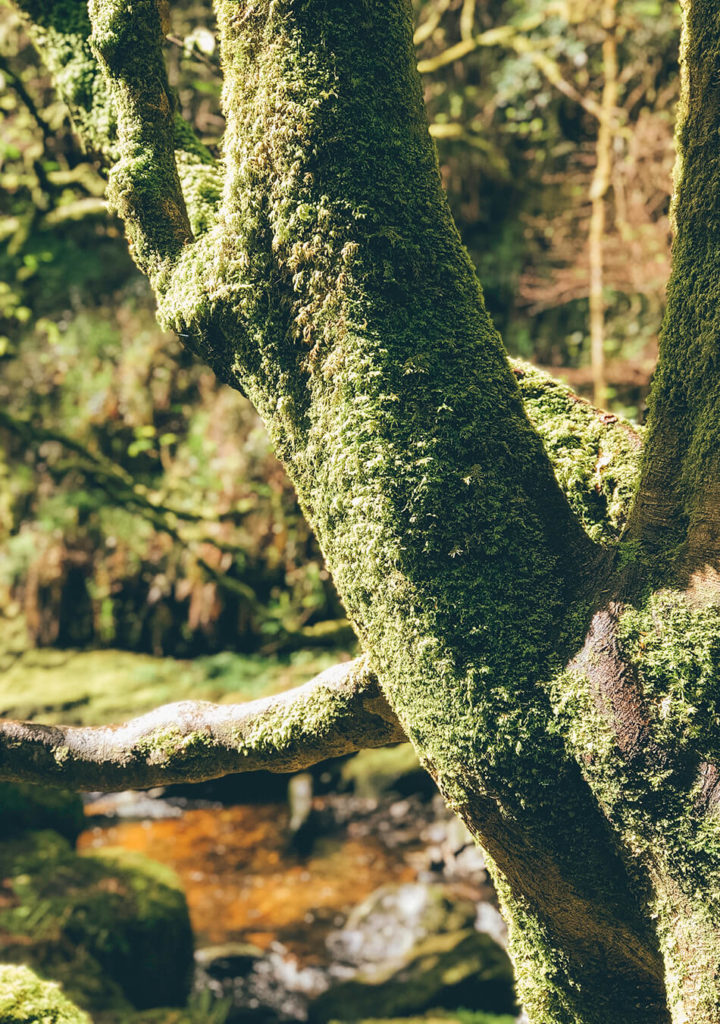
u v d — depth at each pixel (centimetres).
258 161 127
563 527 129
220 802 924
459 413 124
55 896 566
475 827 127
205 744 154
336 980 607
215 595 1018
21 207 725
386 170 125
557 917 128
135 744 157
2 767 162
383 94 125
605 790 115
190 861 804
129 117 145
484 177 1011
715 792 110
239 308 133
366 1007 548
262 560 1023
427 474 123
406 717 129
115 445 1095
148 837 852
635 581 120
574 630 122
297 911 711
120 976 534
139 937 548
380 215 124
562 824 119
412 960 587
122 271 1141
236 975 606
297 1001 582
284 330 130
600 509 148
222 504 1032
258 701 156
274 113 124
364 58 124
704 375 119
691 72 120
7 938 522
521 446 128
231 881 766
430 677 123
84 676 1009
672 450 124
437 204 130
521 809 120
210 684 991
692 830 110
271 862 800
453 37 1000
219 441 1056
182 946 579
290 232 126
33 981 197
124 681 996
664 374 126
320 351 127
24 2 182
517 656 121
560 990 137
